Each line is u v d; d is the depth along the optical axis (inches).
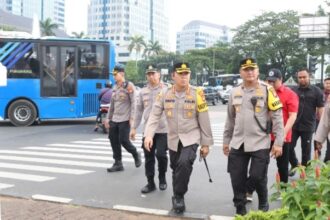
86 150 451.8
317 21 1584.6
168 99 229.3
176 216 225.3
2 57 670.5
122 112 332.5
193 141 224.7
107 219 220.7
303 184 137.7
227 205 250.4
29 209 237.1
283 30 2390.5
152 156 277.1
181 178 223.6
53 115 685.3
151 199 261.1
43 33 3484.3
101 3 5748.0
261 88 208.5
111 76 706.2
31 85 678.5
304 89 298.2
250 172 208.4
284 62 2461.9
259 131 206.4
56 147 472.4
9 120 703.7
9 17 4005.9
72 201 251.6
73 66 690.8
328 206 129.9
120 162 346.6
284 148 253.6
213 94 1523.1
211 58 3371.1
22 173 336.2
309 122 297.1
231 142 213.2
